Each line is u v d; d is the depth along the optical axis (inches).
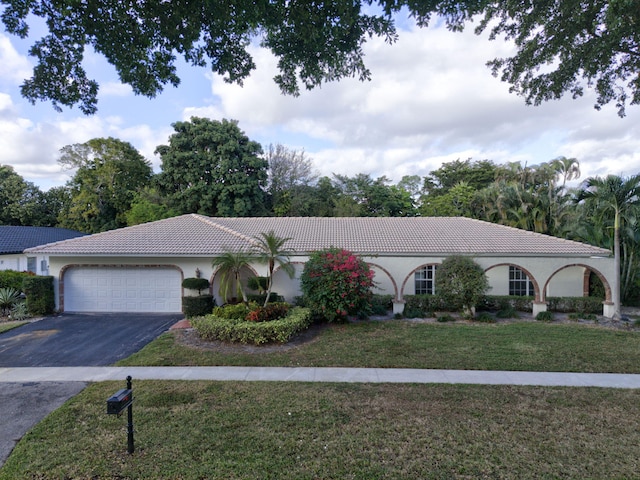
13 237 1019.9
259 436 223.8
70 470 190.4
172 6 260.5
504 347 421.1
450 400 279.0
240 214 1251.2
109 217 1461.6
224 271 543.8
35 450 209.0
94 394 290.4
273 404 270.7
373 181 1622.8
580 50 486.6
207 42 299.3
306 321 498.6
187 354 394.9
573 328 517.7
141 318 583.5
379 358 382.0
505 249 637.9
